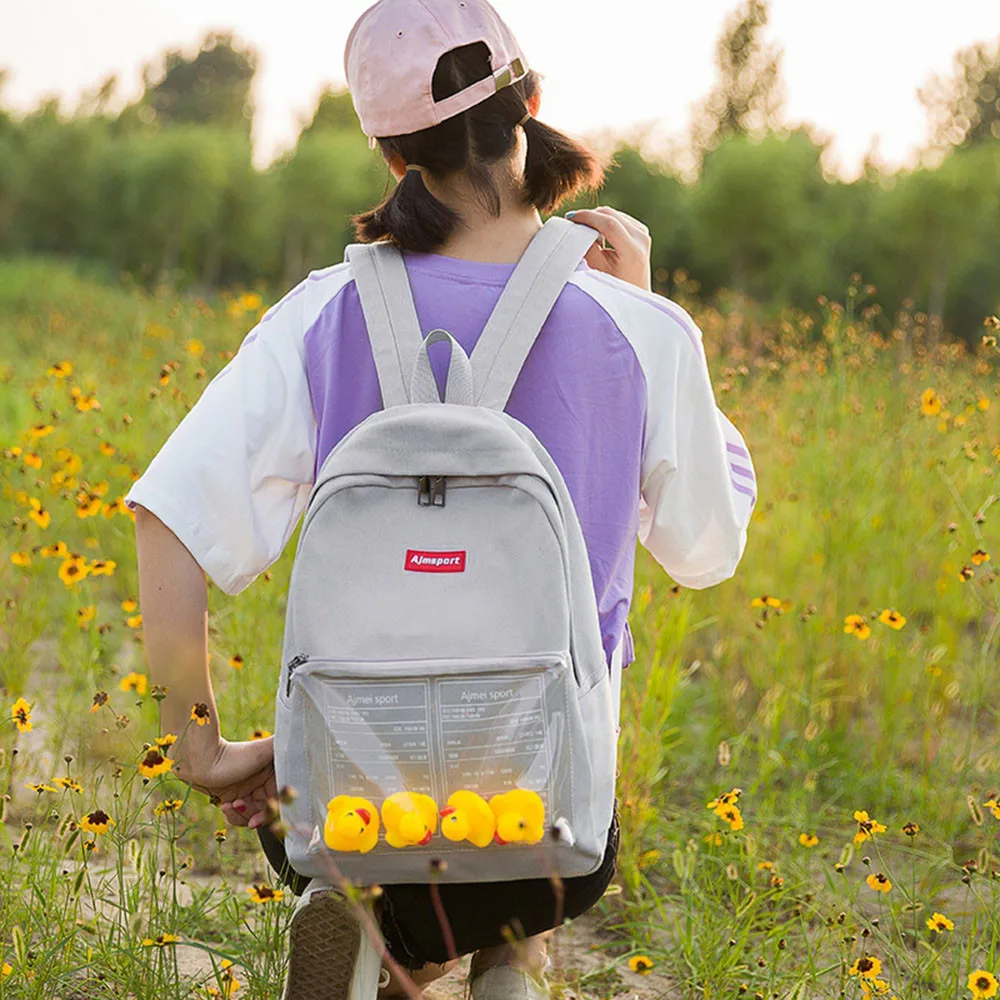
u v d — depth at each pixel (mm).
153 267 33656
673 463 1683
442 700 1450
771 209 23422
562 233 1678
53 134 39031
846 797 3355
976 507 4355
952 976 2219
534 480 1478
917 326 5414
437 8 1646
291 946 1587
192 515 1618
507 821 1434
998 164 21891
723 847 2807
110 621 4293
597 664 1526
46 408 6031
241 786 1786
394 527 1474
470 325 1619
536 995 1724
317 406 1647
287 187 31125
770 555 4488
